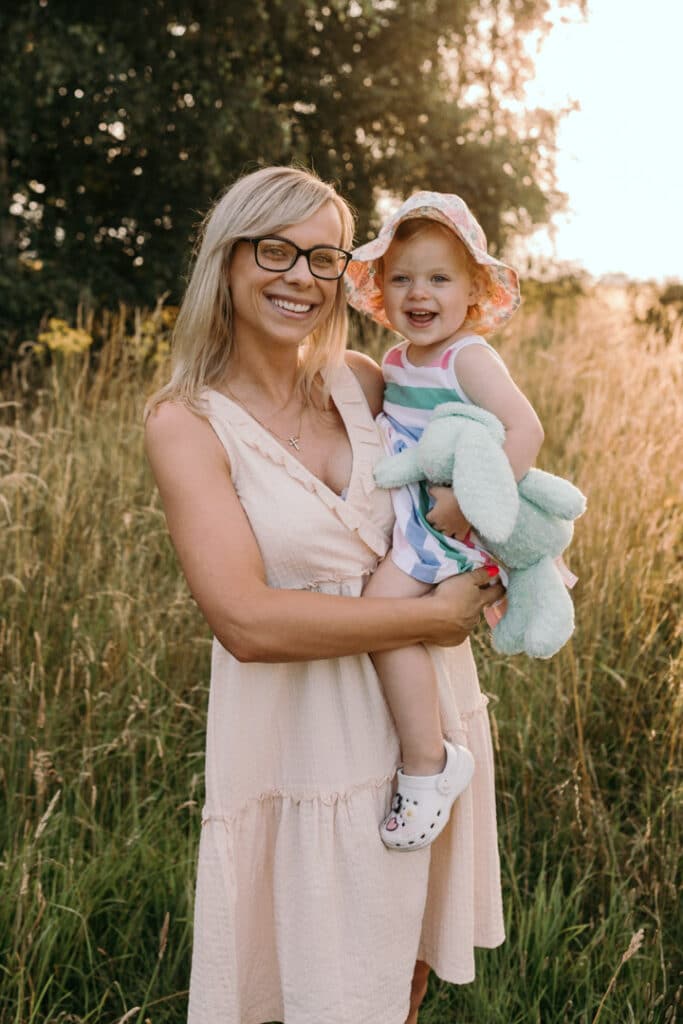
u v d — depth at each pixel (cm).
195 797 285
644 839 246
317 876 169
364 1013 172
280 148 834
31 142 784
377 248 185
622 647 314
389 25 938
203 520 157
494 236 1047
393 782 177
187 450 159
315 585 169
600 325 712
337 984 169
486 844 196
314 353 180
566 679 305
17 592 318
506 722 287
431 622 166
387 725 175
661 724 296
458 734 179
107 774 288
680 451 405
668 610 334
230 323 170
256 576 157
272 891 178
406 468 175
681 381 482
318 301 167
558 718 291
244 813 171
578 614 323
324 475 176
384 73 932
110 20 772
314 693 169
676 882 246
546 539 178
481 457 167
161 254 888
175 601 320
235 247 166
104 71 733
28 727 285
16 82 728
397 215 183
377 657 173
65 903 240
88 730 282
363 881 170
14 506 357
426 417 187
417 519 175
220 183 856
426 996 234
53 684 304
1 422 509
